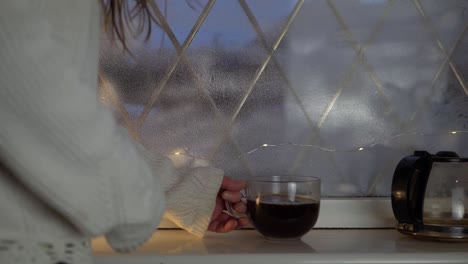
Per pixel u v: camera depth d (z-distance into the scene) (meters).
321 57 1.33
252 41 1.32
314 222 1.13
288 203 1.10
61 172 0.65
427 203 1.14
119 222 0.71
